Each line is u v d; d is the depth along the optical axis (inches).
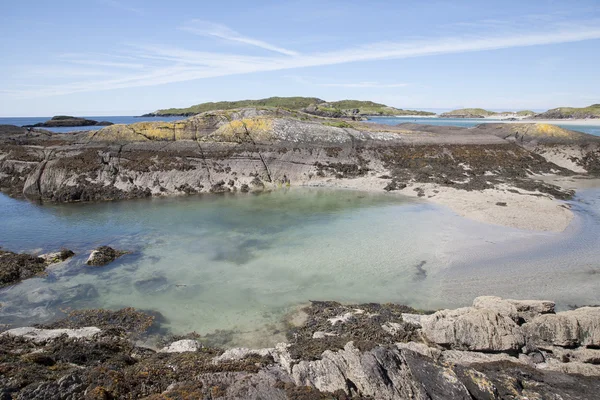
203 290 679.1
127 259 810.8
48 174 1416.1
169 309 618.5
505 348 502.6
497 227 988.6
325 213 1140.5
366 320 567.5
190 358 460.4
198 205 1251.8
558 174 1722.4
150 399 376.5
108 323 572.4
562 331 519.5
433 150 1785.2
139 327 564.4
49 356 455.5
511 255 816.9
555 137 1972.2
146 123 1764.3
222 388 396.8
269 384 406.0
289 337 543.5
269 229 992.2
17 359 436.5
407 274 737.0
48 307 622.2
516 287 688.4
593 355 499.2
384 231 968.9
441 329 520.4
